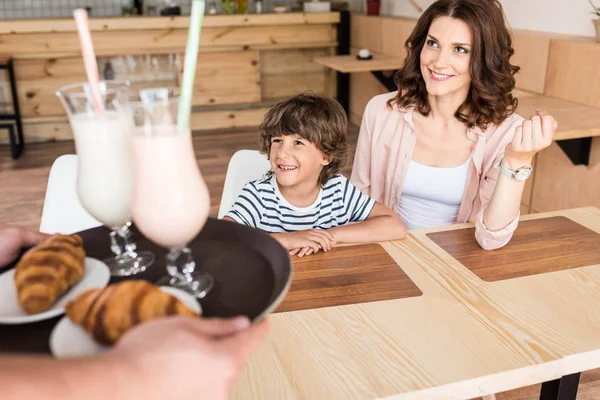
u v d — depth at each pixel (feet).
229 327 1.72
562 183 9.34
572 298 3.49
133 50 16.92
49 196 4.92
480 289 3.59
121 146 2.58
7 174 14.15
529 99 9.53
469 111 5.55
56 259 2.34
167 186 2.35
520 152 4.03
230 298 2.37
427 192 5.91
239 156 5.57
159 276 2.59
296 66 19.03
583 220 4.73
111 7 18.13
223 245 2.87
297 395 2.64
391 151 6.06
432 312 3.32
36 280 2.23
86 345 1.99
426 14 5.38
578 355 2.94
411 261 3.98
